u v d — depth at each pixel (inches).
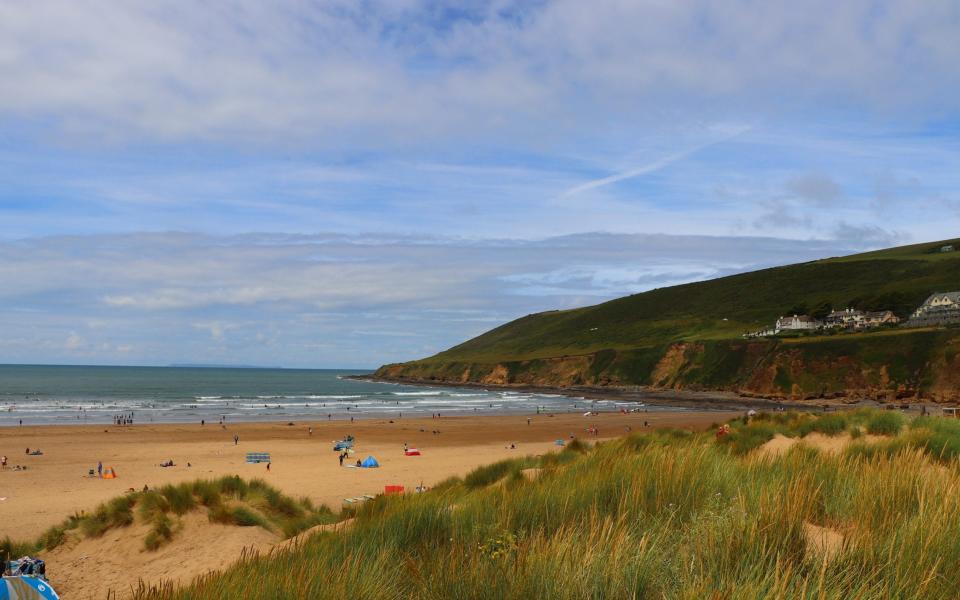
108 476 1456.7
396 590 162.9
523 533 176.6
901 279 6363.2
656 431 815.1
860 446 366.9
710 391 5103.3
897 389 4018.2
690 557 144.3
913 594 121.4
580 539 166.6
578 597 130.5
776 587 116.0
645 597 129.7
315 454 1950.1
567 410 4094.5
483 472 647.1
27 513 974.4
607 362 6407.5
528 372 7126.0
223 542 500.1
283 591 158.4
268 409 3843.5
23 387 5659.5
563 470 358.9
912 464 216.8
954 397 3700.8
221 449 2046.0
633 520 194.2
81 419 3036.4
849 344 4542.3
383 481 1348.4
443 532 222.5
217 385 6796.3
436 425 2994.6
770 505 162.6
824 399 4234.7
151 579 446.9
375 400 4872.0
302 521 536.4
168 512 536.1
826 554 137.2
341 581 161.9
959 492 173.3
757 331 6141.7
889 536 145.3
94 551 507.5
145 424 2819.9
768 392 4591.5
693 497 213.2
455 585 146.0
